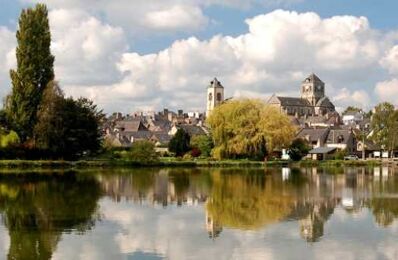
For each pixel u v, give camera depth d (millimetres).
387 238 34625
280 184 75000
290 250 31469
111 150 136375
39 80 118438
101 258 29766
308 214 45062
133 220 41812
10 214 44469
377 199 56094
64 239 34250
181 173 100375
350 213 45688
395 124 186000
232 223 40375
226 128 133625
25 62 117062
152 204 51656
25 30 117375
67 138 116250
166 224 39938
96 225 39375
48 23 119312
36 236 35094
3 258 29516
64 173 95688
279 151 149875
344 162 145750
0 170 101250
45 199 55031
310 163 140125
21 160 110562
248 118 133500
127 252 31062
